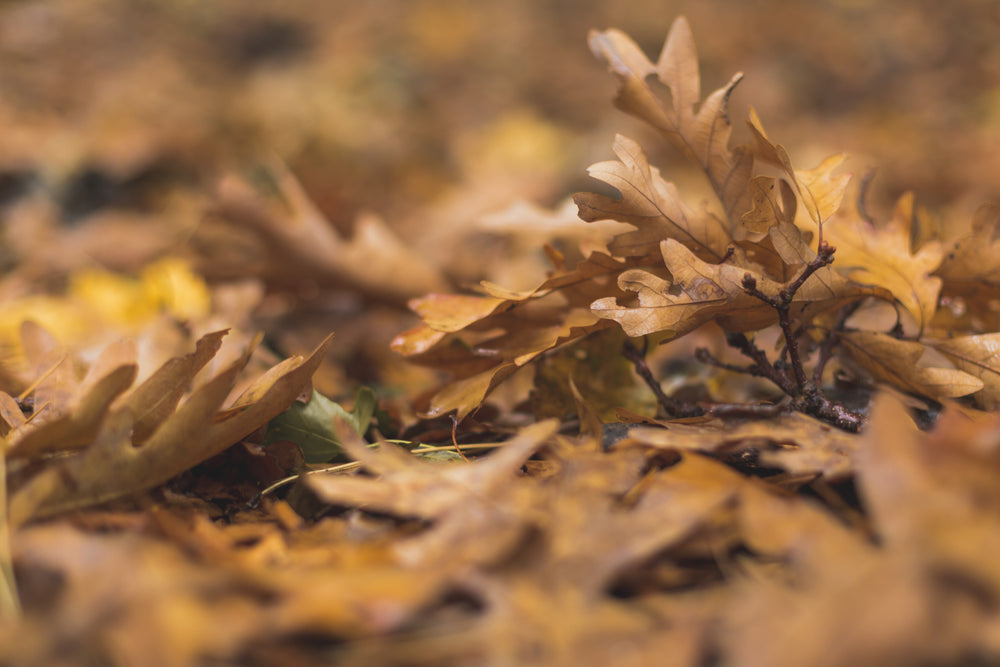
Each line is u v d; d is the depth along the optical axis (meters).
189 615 0.63
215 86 2.41
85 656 0.63
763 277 0.73
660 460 0.72
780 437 0.70
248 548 0.69
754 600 0.64
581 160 2.23
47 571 0.65
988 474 0.65
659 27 3.11
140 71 2.38
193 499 0.73
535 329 0.79
